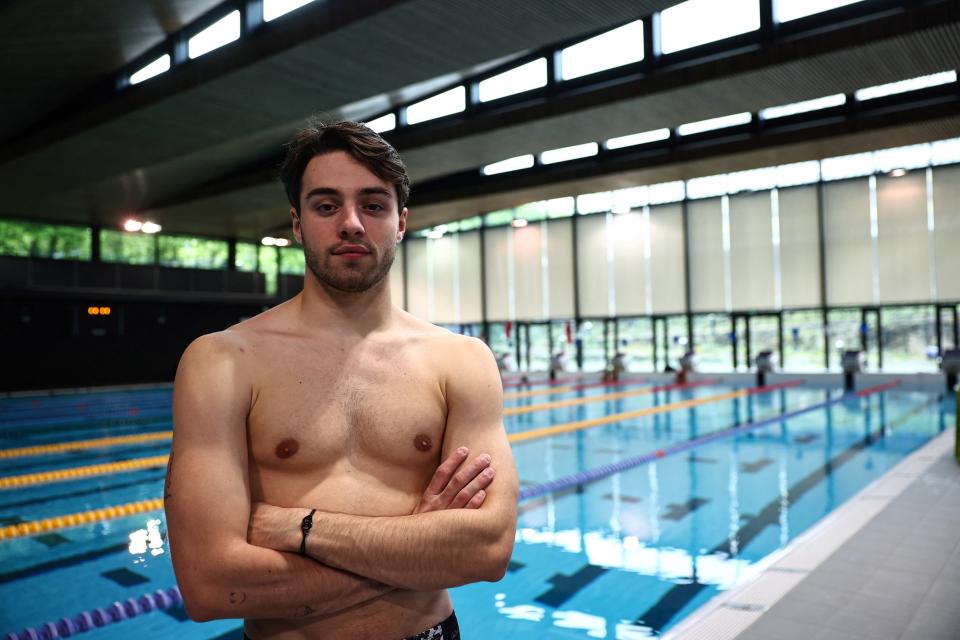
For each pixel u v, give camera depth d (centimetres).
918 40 650
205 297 1557
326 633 89
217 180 1223
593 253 1644
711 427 793
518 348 1752
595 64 886
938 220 1271
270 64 690
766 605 235
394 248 93
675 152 1092
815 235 1386
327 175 89
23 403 1204
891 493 397
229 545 80
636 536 378
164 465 616
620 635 256
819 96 805
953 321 1266
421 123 1074
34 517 441
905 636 207
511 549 89
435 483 89
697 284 1516
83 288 1379
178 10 732
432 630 95
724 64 747
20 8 618
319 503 87
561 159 1233
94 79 866
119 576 326
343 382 91
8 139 999
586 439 723
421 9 587
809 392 1187
